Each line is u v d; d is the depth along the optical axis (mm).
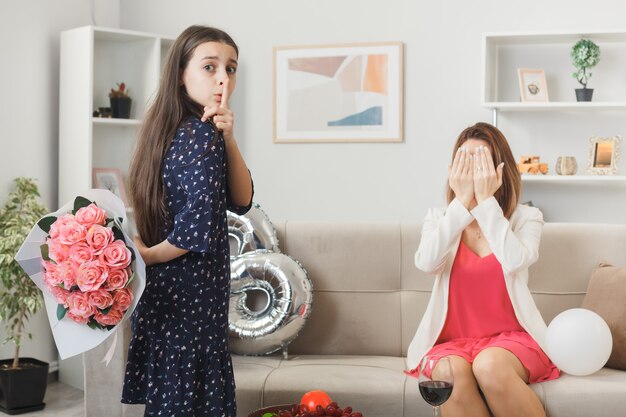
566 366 2584
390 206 4879
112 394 2713
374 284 3160
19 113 4496
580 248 3066
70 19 4828
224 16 5109
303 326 3035
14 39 4453
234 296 3076
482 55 4402
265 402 2643
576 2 4570
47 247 1825
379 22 4859
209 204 1821
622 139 4523
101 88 4926
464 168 2779
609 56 4531
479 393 2490
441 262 2742
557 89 4609
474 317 2736
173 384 1873
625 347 2721
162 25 5199
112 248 1802
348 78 4906
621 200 4520
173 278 1883
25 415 3951
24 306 4035
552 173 4617
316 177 4988
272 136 5051
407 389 2578
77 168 4574
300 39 4992
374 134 4875
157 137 1922
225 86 1905
